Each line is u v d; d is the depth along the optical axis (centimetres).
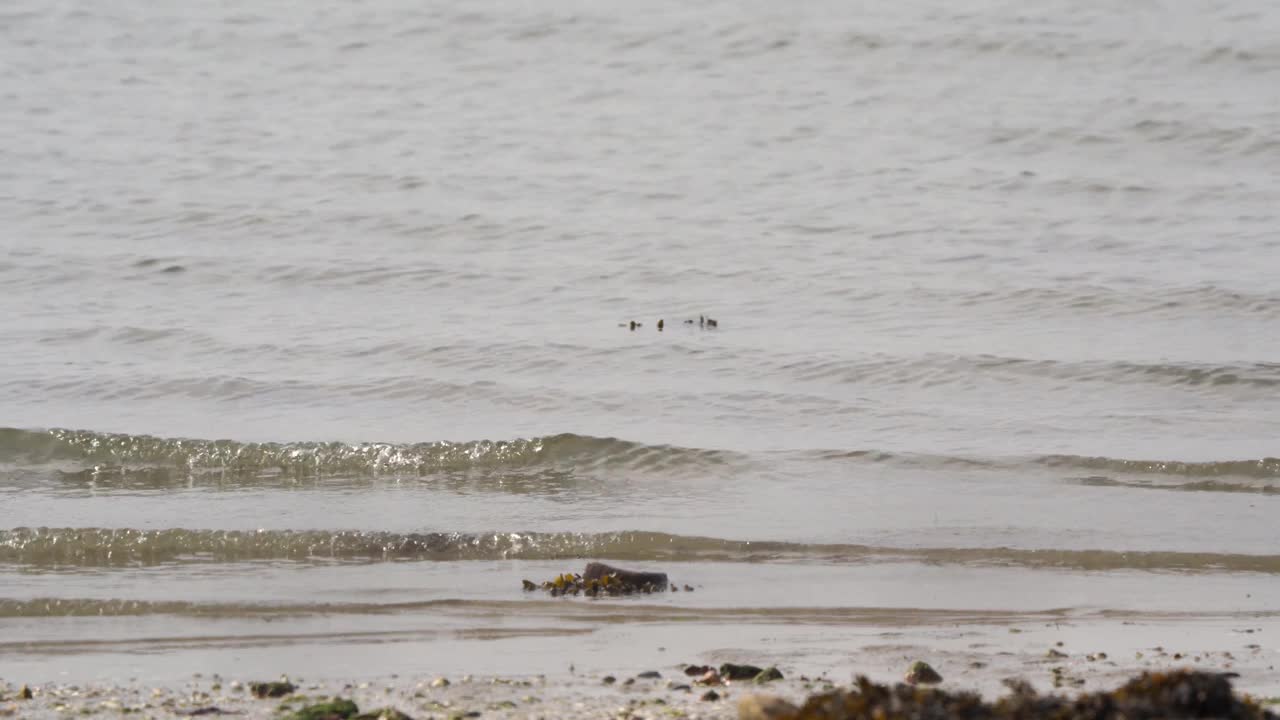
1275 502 5328
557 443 6056
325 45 15738
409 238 10150
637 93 14000
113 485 5747
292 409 6900
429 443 6081
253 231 10325
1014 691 2950
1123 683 3300
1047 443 6178
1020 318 8188
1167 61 13912
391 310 8619
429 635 3844
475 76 14725
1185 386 6969
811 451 6081
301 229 10350
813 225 10200
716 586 4372
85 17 16600
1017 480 5666
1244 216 10081
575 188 11250
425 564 4659
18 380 7281
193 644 3759
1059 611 4081
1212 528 5000
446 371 7425
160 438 6162
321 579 4459
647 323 8250
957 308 8400
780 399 6900
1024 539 4884
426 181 11469
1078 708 2703
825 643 3744
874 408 6756
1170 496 5422
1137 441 6197
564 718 3055
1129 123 12306
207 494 5619
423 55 15425
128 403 7000
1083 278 8819
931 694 2775
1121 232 9831
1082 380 7100
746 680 3381
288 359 7662
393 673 3484
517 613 4072
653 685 3344
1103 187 10881
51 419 6719
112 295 8931
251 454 6059
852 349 7644
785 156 11988
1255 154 11538
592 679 3406
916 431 6397
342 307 8700
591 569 4362
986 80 13788
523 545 4822
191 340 7988
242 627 3928
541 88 14275
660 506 5388
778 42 15162
